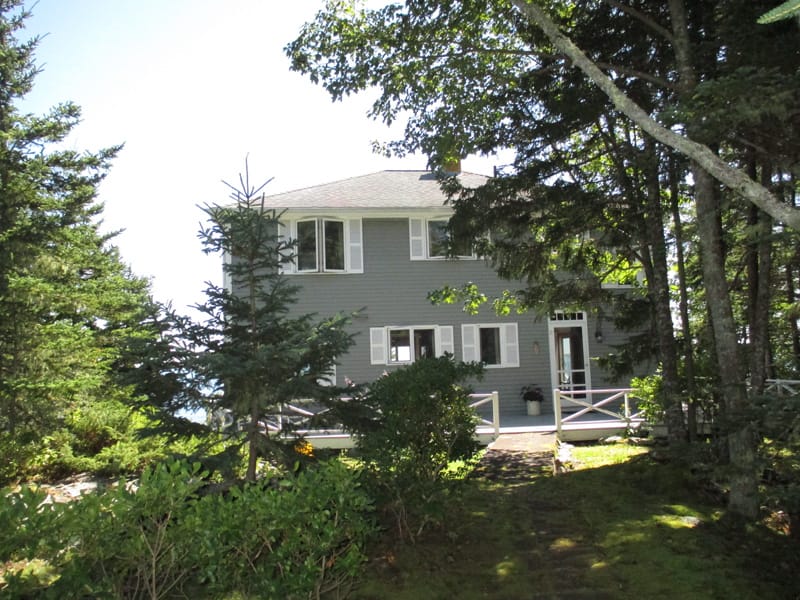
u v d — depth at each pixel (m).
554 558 6.36
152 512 3.47
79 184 9.69
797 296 13.30
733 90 5.66
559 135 10.71
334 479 4.00
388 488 6.30
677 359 11.02
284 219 19.39
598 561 6.25
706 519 7.51
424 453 6.72
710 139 6.13
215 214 6.82
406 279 19.91
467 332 19.95
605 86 6.49
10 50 9.27
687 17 9.22
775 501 6.52
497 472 10.48
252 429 6.69
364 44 10.28
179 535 3.58
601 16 10.08
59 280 9.59
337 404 6.80
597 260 12.12
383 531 6.59
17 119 9.33
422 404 6.56
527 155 11.03
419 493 6.27
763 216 7.68
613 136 11.05
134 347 6.46
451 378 6.86
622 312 11.59
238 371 6.00
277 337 6.75
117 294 11.00
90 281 10.07
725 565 6.09
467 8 10.05
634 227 11.03
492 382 20.03
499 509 8.12
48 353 8.81
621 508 8.00
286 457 6.57
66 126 9.44
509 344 20.16
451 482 6.77
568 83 10.60
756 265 9.97
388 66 10.27
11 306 8.63
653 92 10.26
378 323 19.61
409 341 19.78
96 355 9.59
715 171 5.63
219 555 3.55
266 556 4.00
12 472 9.66
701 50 8.20
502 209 10.95
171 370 6.48
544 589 5.60
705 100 6.19
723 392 7.89
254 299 6.92
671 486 8.90
